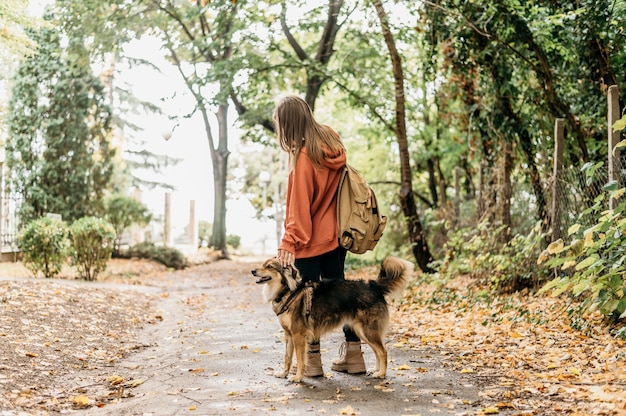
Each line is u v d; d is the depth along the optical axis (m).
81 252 13.99
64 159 21.28
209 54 20.88
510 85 11.18
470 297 9.75
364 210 5.29
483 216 11.84
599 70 9.33
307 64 17.16
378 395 4.77
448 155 17.95
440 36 11.73
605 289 5.73
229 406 4.55
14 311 7.68
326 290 5.19
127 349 6.98
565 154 10.60
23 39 15.36
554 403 4.38
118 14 18.20
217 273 19.53
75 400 4.80
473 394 4.73
